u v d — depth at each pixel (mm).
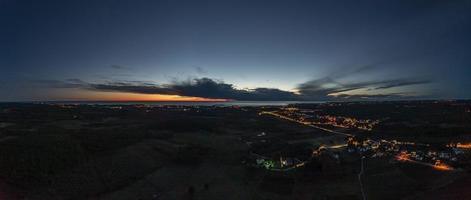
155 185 86312
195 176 94375
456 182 77250
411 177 86625
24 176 80812
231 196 78938
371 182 85562
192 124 195875
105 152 108625
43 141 111188
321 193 79688
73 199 74188
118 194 79062
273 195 79312
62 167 89812
